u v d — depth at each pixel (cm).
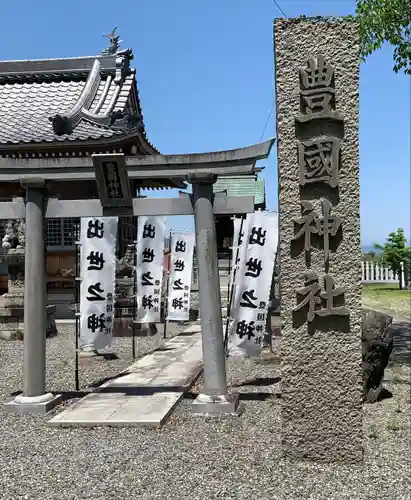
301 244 505
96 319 841
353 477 474
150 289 1145
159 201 730
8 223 1505
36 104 1838
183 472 494
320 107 502
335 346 501
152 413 677
